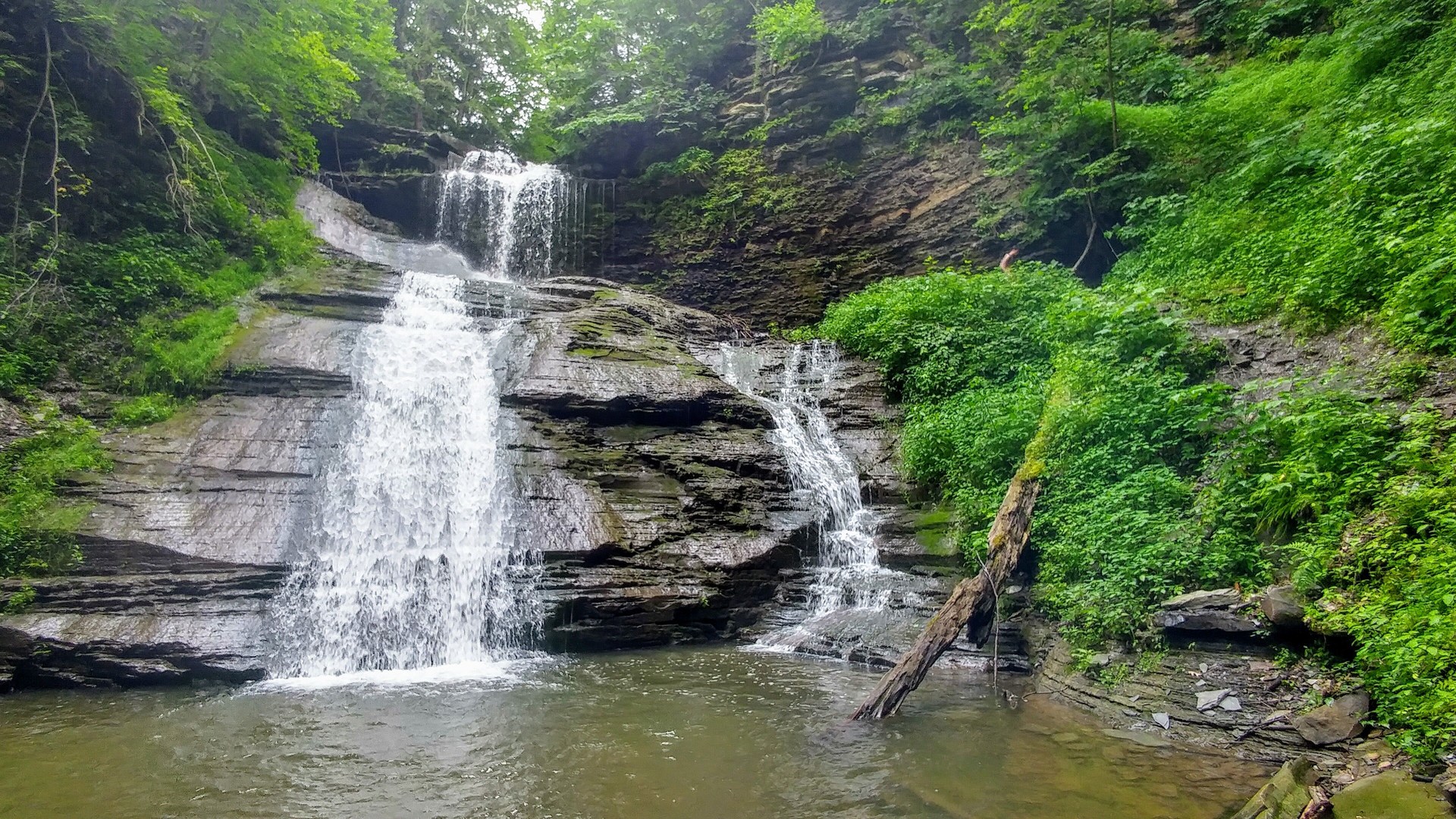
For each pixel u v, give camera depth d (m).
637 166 24.88
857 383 15.40
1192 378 9.81
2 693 7.75
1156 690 6.70
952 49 21.86
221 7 17.33
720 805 5.19
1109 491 8.82
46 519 8.98
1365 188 9.17
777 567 11.44
